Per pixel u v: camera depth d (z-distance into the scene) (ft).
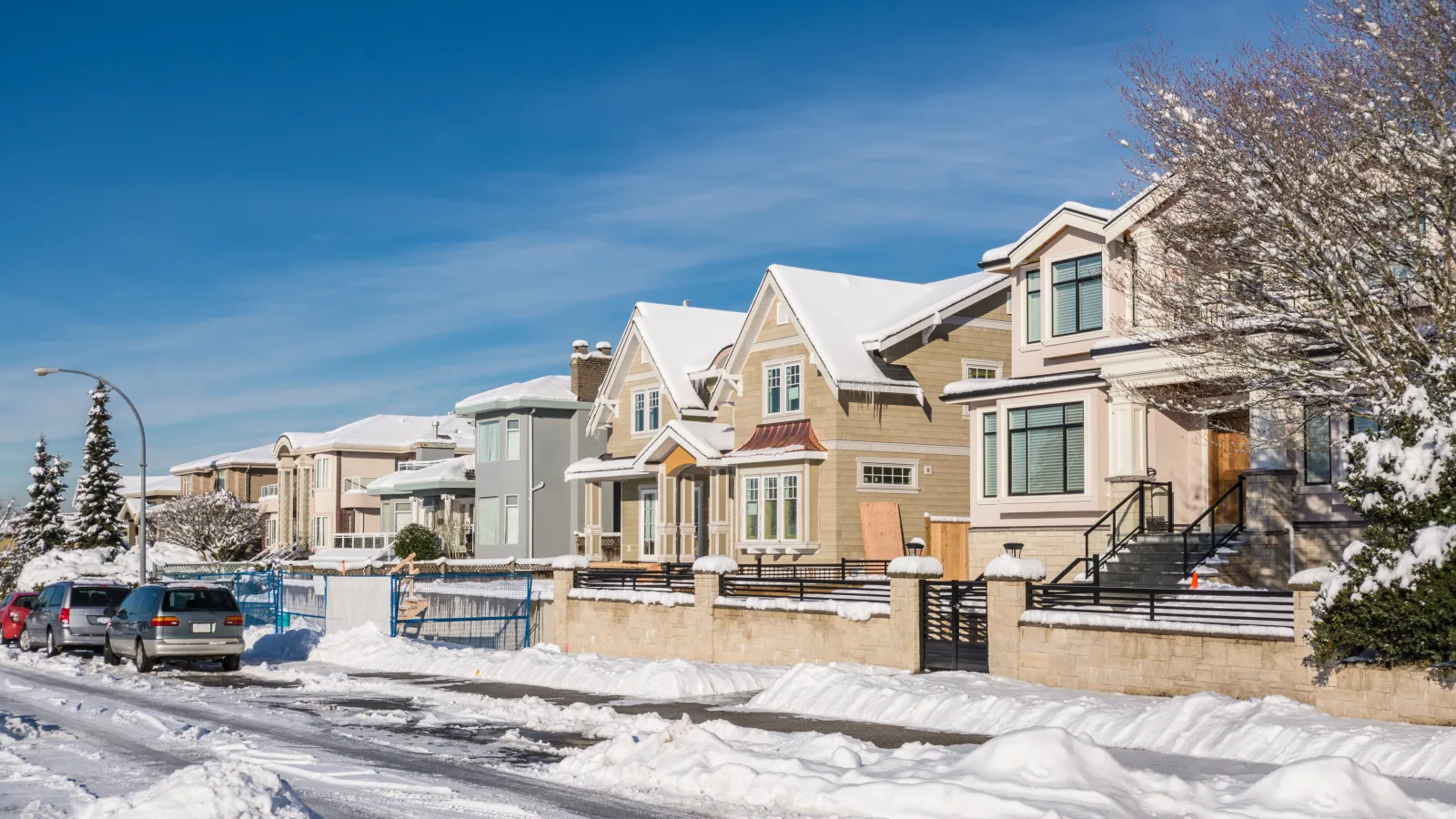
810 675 67.51
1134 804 38.29
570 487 182.80
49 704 70.95
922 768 43.04
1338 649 51.83
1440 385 55.16
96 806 37.24
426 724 61.87
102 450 230.48
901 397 130.31
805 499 127.03
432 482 205.77
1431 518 50.34
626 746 48.49
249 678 88.17
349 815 39.81
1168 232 70.54
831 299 135.54
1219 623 57.88
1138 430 89.15
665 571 95.71
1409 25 61.31
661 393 156.35
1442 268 61.41
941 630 73.97
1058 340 96.99
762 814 39.81
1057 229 97.04
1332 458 75.72
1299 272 63.10
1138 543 85.92
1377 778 38.50
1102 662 62.39
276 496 274.77
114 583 111.24
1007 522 99.76
